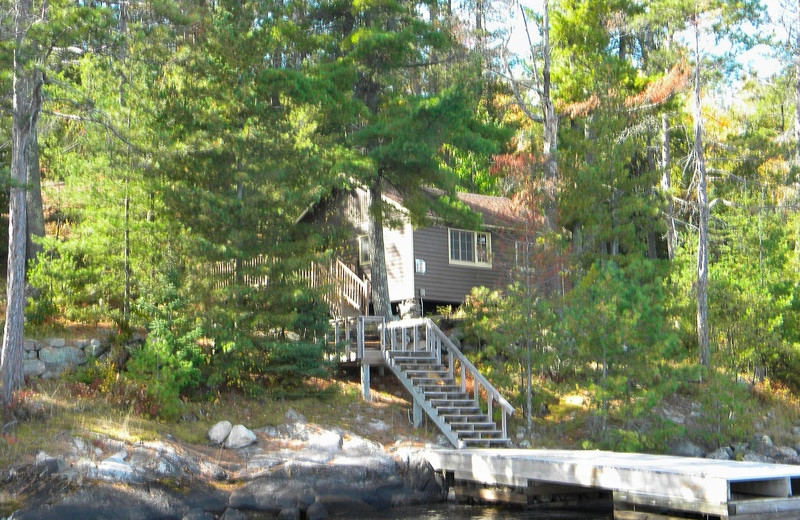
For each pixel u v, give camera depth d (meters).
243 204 23.50
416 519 18.86
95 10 20.61
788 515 16.14
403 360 25.81
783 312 33.62
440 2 29.67
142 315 24.23
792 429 29.86
